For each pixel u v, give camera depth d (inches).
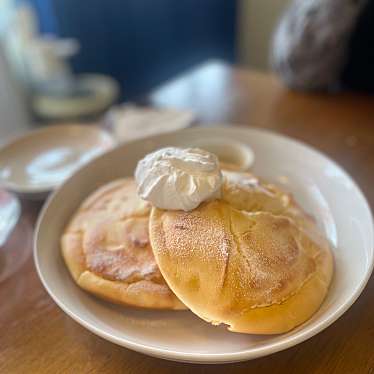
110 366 8.8
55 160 15.1
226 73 23.7
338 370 8.6
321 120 18.5
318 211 12.4
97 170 13.5
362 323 9.5
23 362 9.0
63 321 9.9
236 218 9.8
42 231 10.9
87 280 9.8
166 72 39.9
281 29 21.2
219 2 40.3
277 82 22.4
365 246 10.1
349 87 21.1
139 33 35.3
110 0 31.7
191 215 9.7
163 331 9.2
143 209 10.9
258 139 15.1
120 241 10.4
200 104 20.4
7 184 13.3
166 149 10.9
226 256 8.8
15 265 11.5
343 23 18.8
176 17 37.7
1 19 28.2
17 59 30.0
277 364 8.8
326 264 9.8
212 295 8.4
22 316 10.0
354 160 15.5
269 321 8.2
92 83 31.4
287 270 8.9
